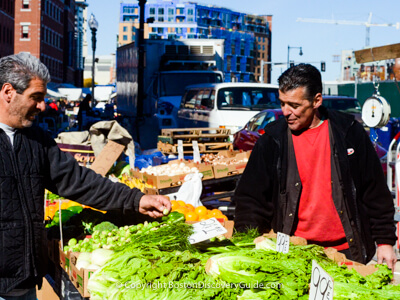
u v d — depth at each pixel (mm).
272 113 16000
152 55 23875
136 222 4891
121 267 3578
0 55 68312
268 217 4367
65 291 4219
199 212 6039
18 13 83438
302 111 3963
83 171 4031
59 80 99562
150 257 3580
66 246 4395
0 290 3406
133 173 9062
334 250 3781
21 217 3477
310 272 3256
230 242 4109
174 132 12188
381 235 4199
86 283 3668
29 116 3523
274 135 4219
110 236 4469
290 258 3402
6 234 3418
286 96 3949
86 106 30906
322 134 4133
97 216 4973
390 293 3084
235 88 18500
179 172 9195
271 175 4262
